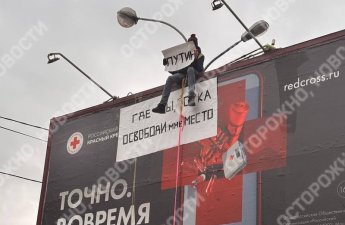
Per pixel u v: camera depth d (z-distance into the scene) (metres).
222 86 13.03
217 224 11.92
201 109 13.18
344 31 11.50
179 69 13.66
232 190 11.95
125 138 14.32
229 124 12.57
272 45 12.55
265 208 11.36
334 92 11.25
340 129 10.93
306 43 11.96
